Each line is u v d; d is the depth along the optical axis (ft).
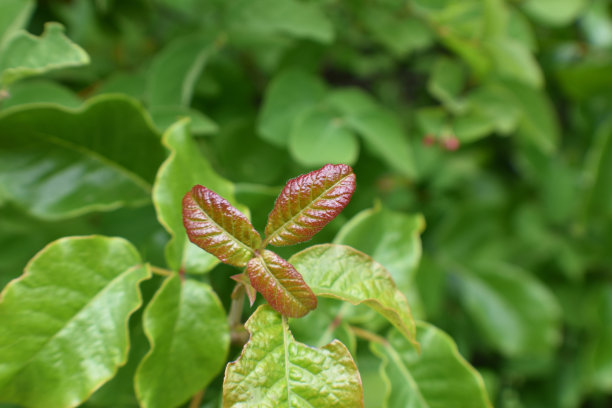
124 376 1.04
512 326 1.67
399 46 1.53
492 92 1.51
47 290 0.92
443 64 1.53
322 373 0.87
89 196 1.08
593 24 1.86
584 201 1.69
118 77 1.29
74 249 0.94
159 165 1.10
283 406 0.85
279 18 1.31
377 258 1.09
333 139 1.29
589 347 1.76
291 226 0.87
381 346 1.05
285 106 1.34
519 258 1.90
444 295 1.74
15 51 0.98
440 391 1.03
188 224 0.86
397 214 1.12
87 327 0.93
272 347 0.87
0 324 0.90
